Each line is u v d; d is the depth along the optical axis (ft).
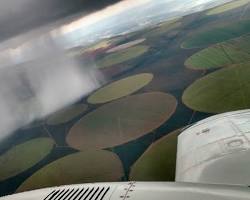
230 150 31.40
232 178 27.22
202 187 23.49
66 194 28.73
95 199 26.05
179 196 23.00
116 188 26.81
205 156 32.63
